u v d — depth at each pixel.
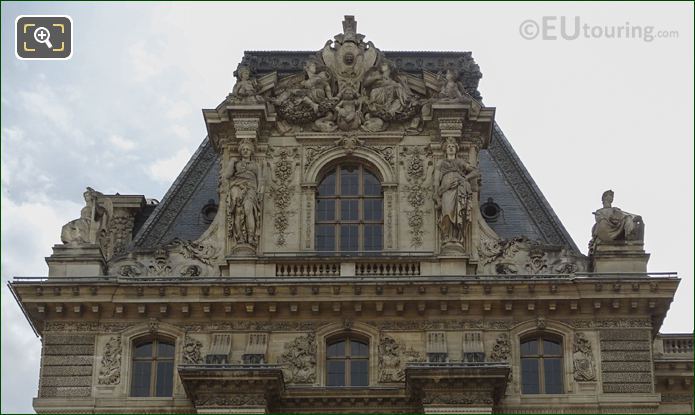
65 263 73.81
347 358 72.88
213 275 74.56
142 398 71.56
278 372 69.50
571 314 72.88
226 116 77.06
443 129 76.50
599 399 71.31
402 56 84.38
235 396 69.62
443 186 75.06
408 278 72.31
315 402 71.19
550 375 72.44
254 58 83.62
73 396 71.75
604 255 73.31
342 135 77.75
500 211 78.81
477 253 74.75
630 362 72.00
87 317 73.06
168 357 73.00
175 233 78.56
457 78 78.12
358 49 78.81
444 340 72.25
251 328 72.88
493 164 81.38
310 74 78.62
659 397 71.50
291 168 77.31
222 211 75.88
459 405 69.44
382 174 77.06
